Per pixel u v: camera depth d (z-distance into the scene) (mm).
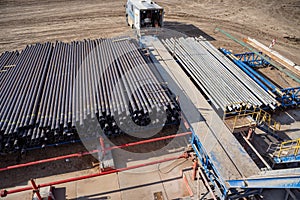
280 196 7746
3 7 26203
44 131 8211
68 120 8281
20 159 8992
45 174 8516
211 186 7871
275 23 22453
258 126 9328
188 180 8281
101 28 20594
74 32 19844
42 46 13938
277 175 5473
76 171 8648
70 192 7965
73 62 11992
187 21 22406
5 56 12922
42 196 7652
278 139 9930
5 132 7793
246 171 6984
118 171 7984
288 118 11195
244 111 9625
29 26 21094
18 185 8141
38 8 25906
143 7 16359
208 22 22281
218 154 7535
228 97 10305
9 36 19078
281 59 12836
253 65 15125
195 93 10609
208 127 8688
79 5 26969
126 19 21469
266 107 10742
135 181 8344
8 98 9469
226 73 12008
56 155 9172
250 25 21797
